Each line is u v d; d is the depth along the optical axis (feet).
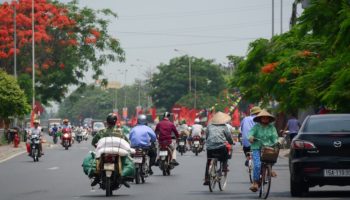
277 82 245.45
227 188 154.10
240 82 294.05
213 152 146.51
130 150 136.77
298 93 213.46
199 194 140.46
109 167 134.62
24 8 527.40
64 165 243.81
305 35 148.87
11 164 252.01
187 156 309.01
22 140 477.36
